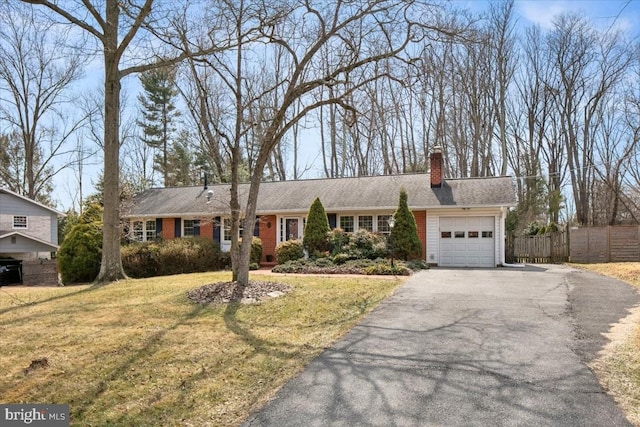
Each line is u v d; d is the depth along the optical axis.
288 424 3.46
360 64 9.18
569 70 28.16
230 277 12.27
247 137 16.42
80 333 6.26
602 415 3.54
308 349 5.39
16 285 17.77
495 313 7.42
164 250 16.20
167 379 4.41
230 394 4.05
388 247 16.44
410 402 3.83
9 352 5.41
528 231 23.72
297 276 12.88
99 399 3.96
